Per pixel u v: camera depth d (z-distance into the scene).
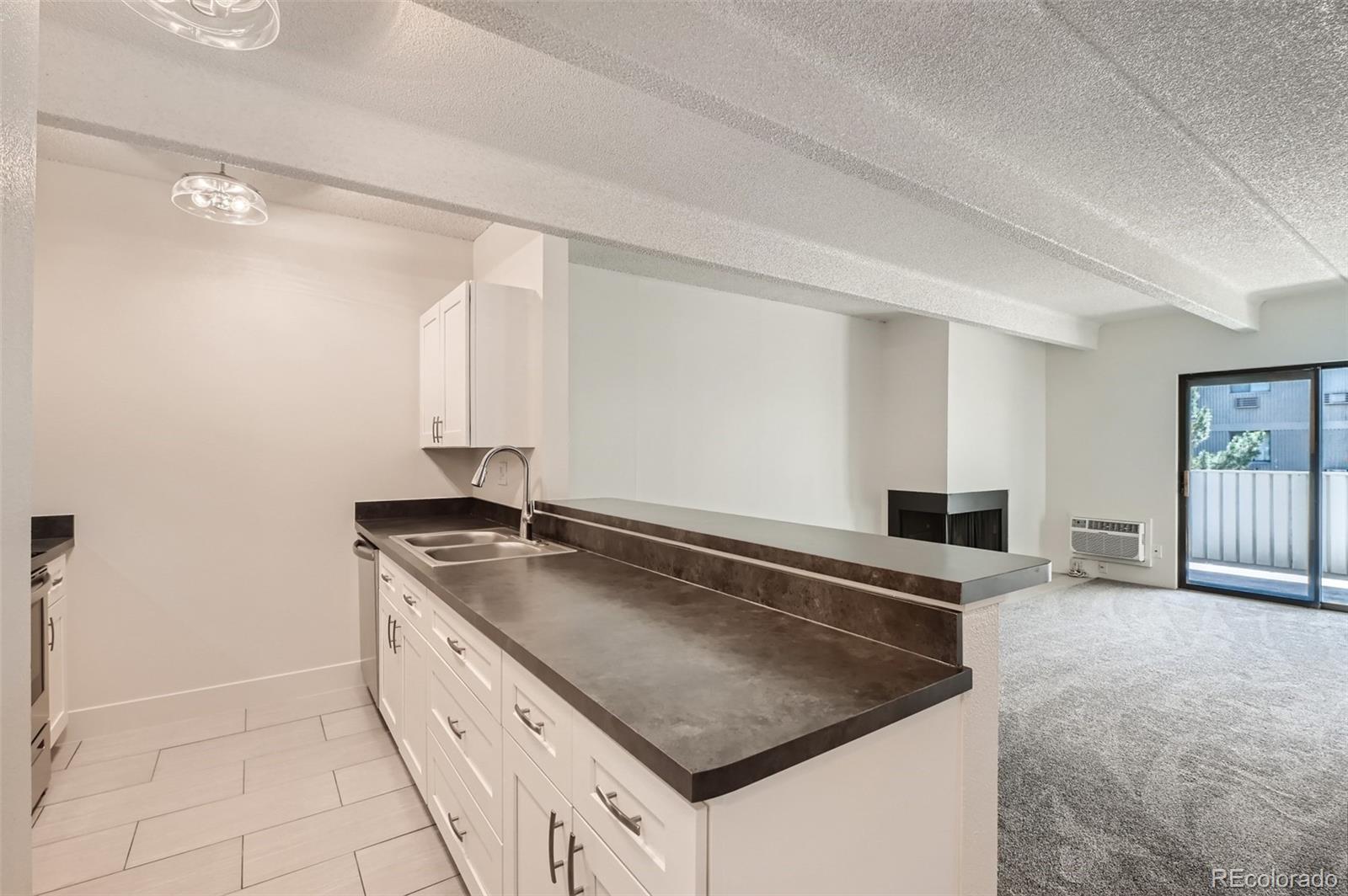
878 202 2.89
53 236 2.61
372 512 3.33
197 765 2.42
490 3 1.35
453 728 1.68
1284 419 4.89
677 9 1.60
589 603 1.55
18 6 0.67
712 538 1.72
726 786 0.77
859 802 0.97
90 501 2.67
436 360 3.13
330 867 1.83
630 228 2.71
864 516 5.64
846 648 1.21
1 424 0.63
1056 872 1.76
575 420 3.98
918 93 1.99
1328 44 1.71
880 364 5.81
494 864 1.40
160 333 2.82
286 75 1.85
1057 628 4.24
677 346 4.46
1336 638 3.98
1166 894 1.67
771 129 1.81
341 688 3.22
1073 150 2.35
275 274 3.08
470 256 3.64
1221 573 5.42
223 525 2.96
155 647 2.81
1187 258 3.65
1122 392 5.71
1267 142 2.27
